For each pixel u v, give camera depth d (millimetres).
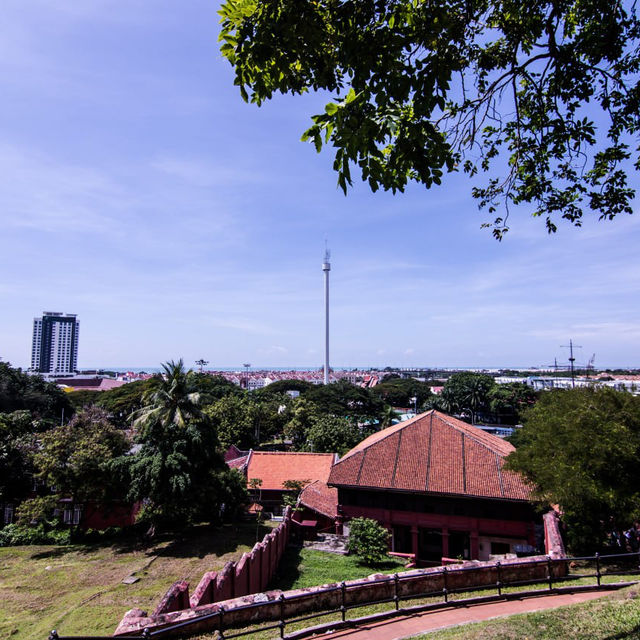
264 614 10266
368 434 64812
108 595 18234
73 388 149125
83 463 26953
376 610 10797
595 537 17219
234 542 26016
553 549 15672
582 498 15500
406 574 11742
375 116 5574
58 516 31609
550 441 17891
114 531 29531
